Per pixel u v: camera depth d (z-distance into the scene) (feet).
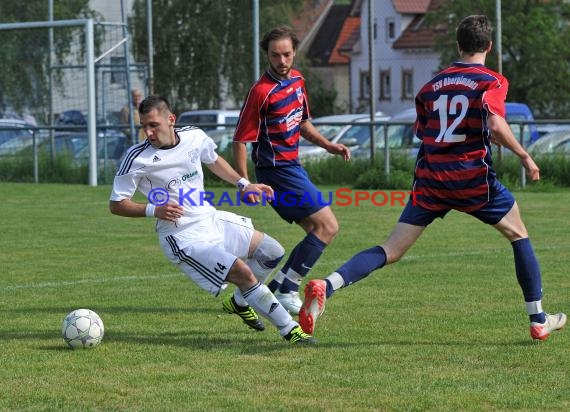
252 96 54.90
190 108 239.91
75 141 157.69
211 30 235.40
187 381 39.55
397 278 66.18
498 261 73.77
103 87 165.07
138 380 39.73
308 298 44.01
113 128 154.61
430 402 36.19
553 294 59.67
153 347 46.14
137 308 56.80
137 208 46.39
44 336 49.06
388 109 320.91
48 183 155.74
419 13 315.37
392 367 41.60
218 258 46.47
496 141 43.68
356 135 164.66
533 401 36.29
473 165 44.65
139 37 234.58
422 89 45.78
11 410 35.68
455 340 47.09
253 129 55.11
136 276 68.69
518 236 46.01
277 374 40.55
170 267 72.74
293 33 55.01
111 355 44.39
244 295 46.80
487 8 231.71
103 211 113.50
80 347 45.83
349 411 35.17
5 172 160.56
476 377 39.83
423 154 45.80
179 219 47.29
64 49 161.38
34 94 160.66
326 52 368.27
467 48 44.98
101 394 37.65
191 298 59.98
